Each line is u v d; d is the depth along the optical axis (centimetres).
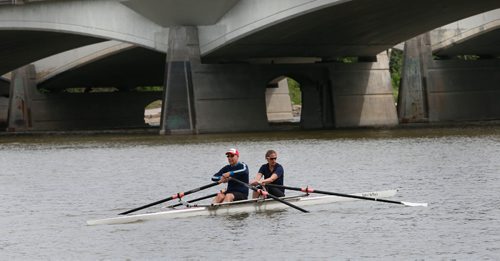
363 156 18500
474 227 9819
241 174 11244
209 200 12688
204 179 15212
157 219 10756
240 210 11144
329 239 9462
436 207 11200
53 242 9750
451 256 8544
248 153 19988
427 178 14238
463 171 15038
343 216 10788
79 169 17525
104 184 14838
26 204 12656
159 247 9325
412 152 19075
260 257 8762
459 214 10644
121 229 10312
